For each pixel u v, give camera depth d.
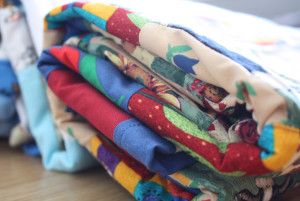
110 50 0.51
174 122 0.41
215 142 0.38
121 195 0.54
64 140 0.65
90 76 0.52
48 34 0.61
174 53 0.41
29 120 0.71
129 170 0.50
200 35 0.41
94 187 0.58
